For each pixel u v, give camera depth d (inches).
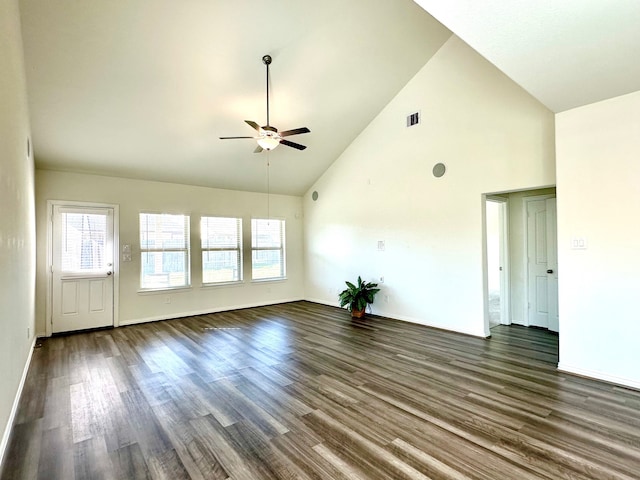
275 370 139.1
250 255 281.3
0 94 81.3
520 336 184.9
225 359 153.2
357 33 167.8
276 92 187.6
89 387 123.6
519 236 207.6
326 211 284.7
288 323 221.9
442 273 200.4
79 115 167.6
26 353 138.6
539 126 159.9
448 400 110.4
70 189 204.7
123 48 142.3
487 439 88.0
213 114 189.8
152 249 234.1
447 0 74.1
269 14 145.6
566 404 106.4
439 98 199.5
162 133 193.9
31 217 162.1
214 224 263.1
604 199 122.9
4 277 87.0
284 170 264.8
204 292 255.1
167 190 239.8
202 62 158.1
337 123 230.7
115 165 209.2
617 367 120.9
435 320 204.8
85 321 207.3
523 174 165.2
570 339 132.0
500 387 119.7
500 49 91.6
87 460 81.4
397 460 79.9
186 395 116.4
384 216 234.4
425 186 208.2
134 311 224.2
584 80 108.3
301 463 79.3
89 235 209.9
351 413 102.7
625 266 118.6
